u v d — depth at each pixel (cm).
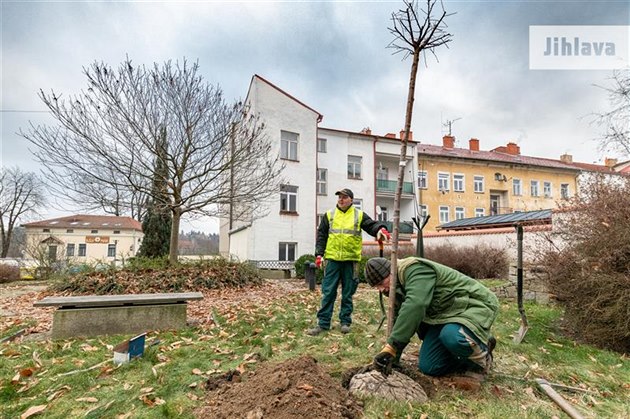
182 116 1078
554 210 600
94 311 436
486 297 265
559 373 301
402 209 2636
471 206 2877
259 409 198
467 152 3123
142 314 456
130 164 1011
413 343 372
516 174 3055
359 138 2339
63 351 357
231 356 332
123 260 1060
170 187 1091
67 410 228
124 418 214
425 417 212
